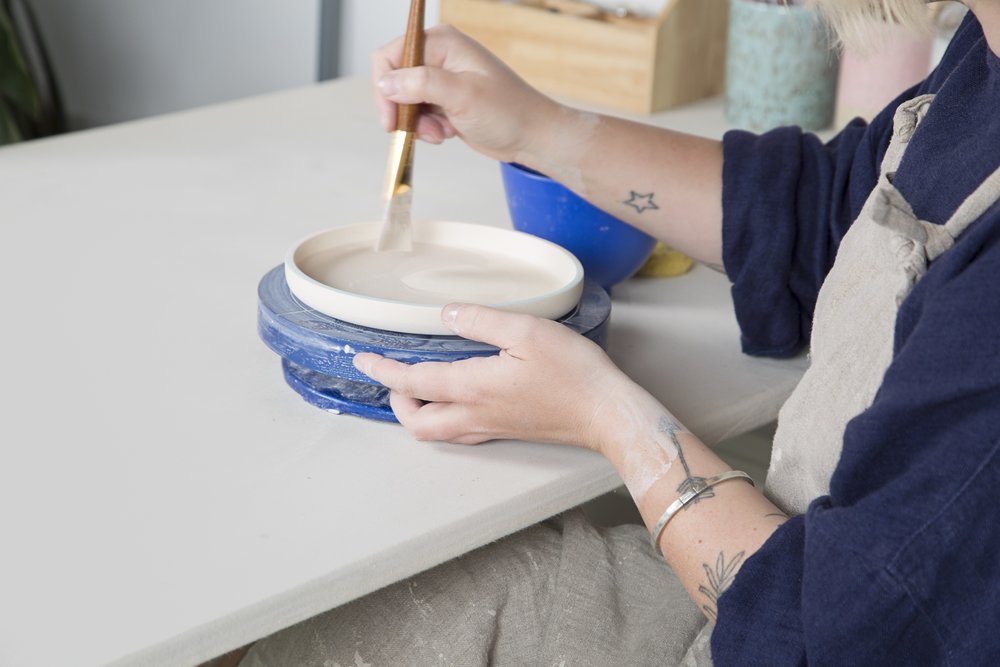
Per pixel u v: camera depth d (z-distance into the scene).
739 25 1.52
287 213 1.17
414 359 0.77
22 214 1.12
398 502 0.71
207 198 1.20
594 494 0.78
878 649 0.61
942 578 0.60
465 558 0.83
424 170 1.31
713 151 0.99
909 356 0.61
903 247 0.68
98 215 1.13
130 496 0.70
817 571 0.62
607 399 0.75
